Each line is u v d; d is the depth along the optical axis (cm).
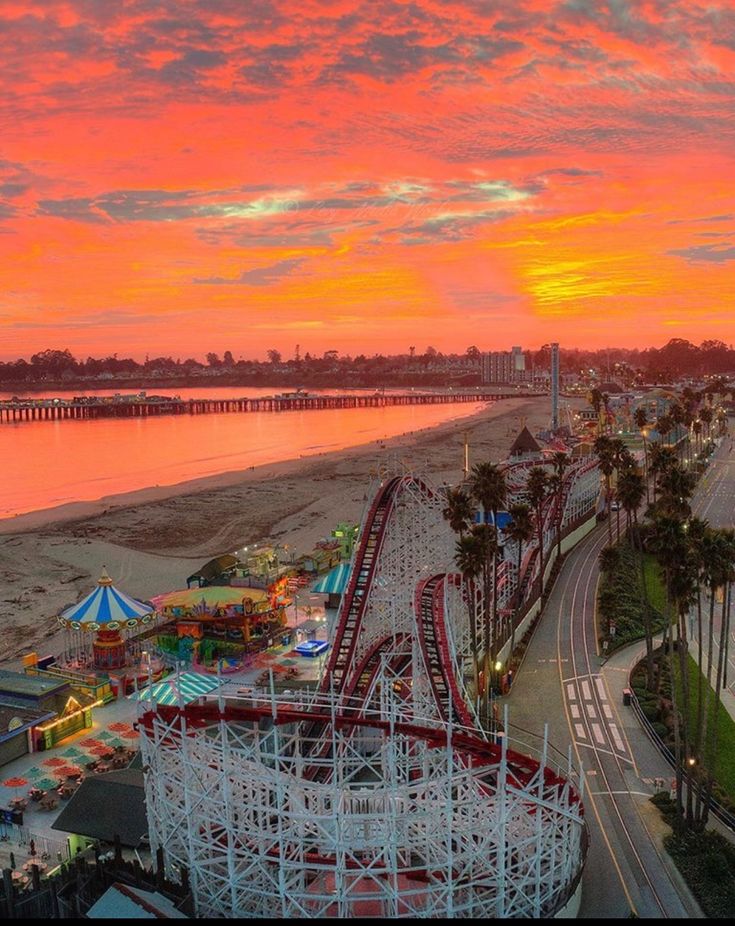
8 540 18938
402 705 6919
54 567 16600
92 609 10538
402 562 10938
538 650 10981
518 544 12369
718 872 6112
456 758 6222
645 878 6141
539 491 13475
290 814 5325
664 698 9200
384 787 5962
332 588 12475
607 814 7000
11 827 7081
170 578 15750
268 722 7850
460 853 5447
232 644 11075
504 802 5344
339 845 5259
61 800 7512
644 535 15975
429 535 11375
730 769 7756
